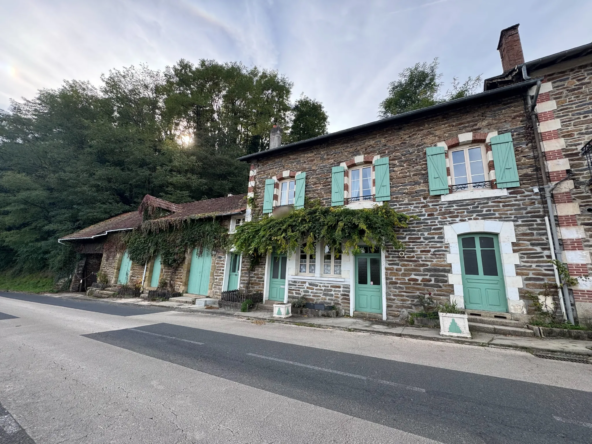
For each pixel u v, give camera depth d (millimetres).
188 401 2965
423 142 7914
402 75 20328
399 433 2367
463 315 5699
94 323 7160
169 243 12930
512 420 2600
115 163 20531
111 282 14797
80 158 19672
